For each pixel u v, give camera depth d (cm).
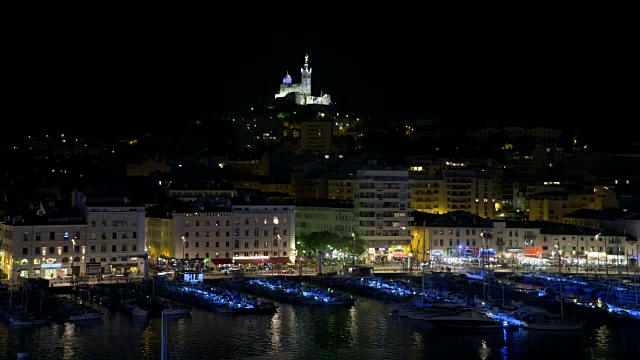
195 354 19762
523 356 19912
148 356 19500
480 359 19612
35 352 19738
